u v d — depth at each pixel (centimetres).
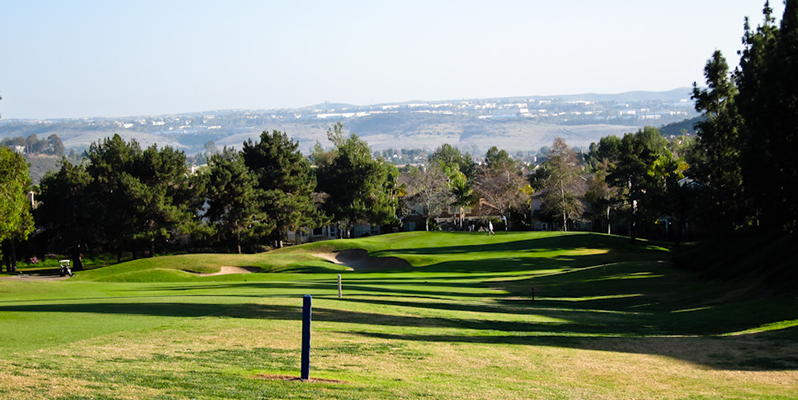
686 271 4216
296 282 3953
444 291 3459
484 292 3519
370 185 8819
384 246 6931
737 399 1150
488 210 11481
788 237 3422
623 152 7900
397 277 4600
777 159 2848
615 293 3503
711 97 3847
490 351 1581
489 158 15762
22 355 1247
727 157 3688
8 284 3622
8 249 7144
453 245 6888
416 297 2925
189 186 7575
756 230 4375
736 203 3616
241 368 1231
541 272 4941
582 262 5559
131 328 1652
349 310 2203
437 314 2262
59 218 6838
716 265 3875
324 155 12256
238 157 7988
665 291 3444
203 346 1438
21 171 4947
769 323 2095
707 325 2197
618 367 1451
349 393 1062
